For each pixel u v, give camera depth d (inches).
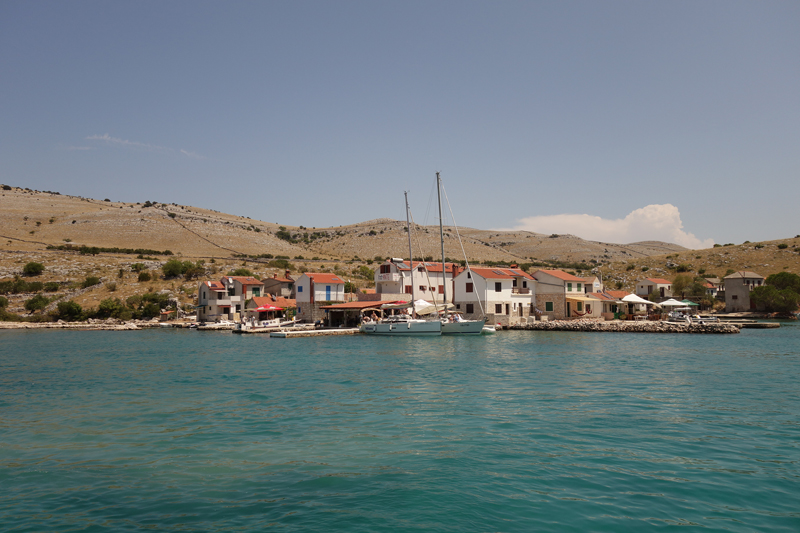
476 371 1304.1
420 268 3388.3
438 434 700.7
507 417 794.8
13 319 3848.4
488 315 2974.9
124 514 450.3
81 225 7185.0
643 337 2380.7
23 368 1476.4
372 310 3201.3
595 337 2396.7
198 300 4205.2
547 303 3211.1
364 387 1088.2
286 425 761.6
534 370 1311.5
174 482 529.7
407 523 425.7
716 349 1817.2
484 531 410.0
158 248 6535.4
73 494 499.2
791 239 5866.1
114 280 4694.9
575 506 457.1
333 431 723.4
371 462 586.6
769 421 754.2
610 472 542.6
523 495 483.5
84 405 930.1
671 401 905.5
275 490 504.4
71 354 1883.6
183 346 2208.4
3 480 539.5
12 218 7135.8
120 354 1875.0
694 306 4138.8
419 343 2167.8
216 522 431.5
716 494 479.8
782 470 542.6
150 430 741.3
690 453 603.5
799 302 3725.4
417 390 1041.5
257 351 1951.3
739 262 5378.9
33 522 434.9
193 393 1042.7
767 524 417.7
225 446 656.4
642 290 4515.3
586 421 763.4
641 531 407.8
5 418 827.4
